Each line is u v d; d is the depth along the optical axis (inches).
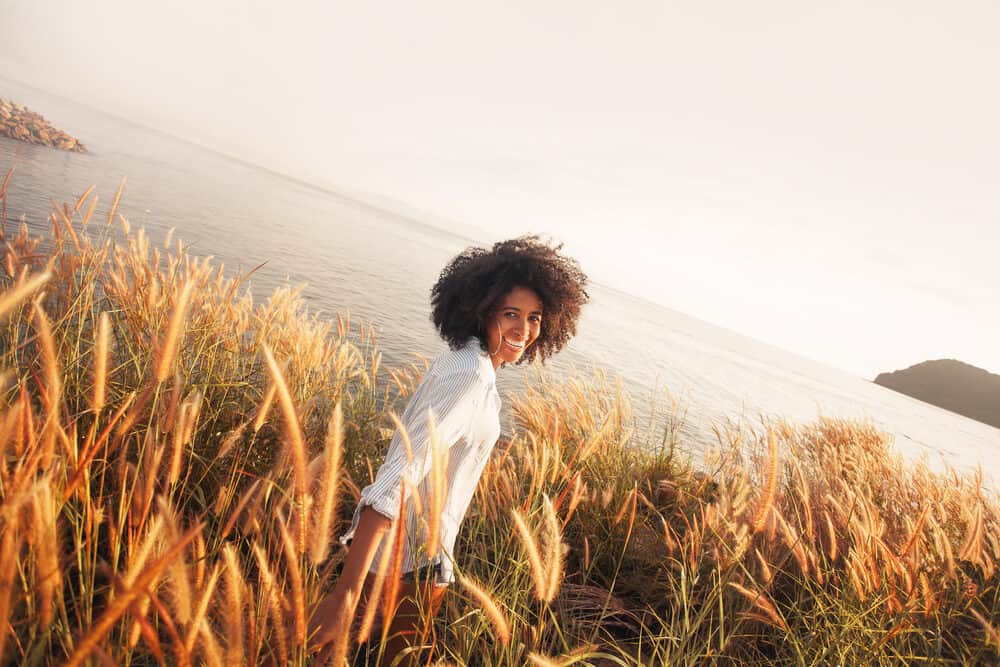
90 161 1380.4
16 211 490.3
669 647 87.0
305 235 1450.5
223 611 36.3
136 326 110.2
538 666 47.9
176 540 33.1
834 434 329.7
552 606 100.9
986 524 150.4
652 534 135.0
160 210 939.3
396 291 974.4
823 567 115.8
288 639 43.1
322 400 139.0
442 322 71.1
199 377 113.9
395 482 50.6
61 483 45.1
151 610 48.2
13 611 40.6
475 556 89.7
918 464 210.8
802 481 112.7
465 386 55.7
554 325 75.1
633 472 175.2
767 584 102.2
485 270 66.7
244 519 72.8
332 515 39.0
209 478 87.9
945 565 105.5
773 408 1115.9
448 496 61.1
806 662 91.5
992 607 105.4
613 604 109.7
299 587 36.4
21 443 39.3
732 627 96.0
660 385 869.8
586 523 131.6
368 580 64.0
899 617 92.6
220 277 142.6
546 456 85.2
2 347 87.5
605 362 950.4
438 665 56.8
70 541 55.1
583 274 78.4
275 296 154.3
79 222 321.7
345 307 647.1
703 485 160.7
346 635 36.0
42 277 22.7
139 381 95.3
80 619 46.3
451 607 80.0
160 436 64.8
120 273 119.3
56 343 93.0
